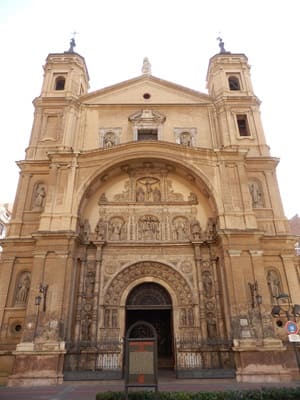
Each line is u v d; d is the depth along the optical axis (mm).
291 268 18266
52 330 15406
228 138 22859
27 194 20578
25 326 15461
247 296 16344
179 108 24844
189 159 20688
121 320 17500
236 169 20375
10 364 15695
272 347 15008
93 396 11109
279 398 8461
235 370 15039
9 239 18656
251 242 17656
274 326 15688
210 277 18594
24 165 21516
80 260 18703
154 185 21750
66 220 18359
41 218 18344
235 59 27703
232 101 24719
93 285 18266
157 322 20125
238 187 19750
